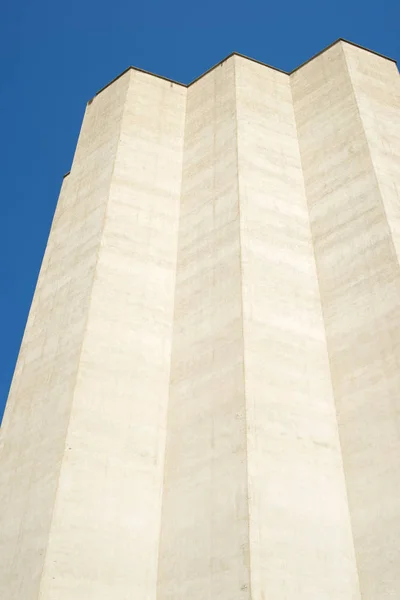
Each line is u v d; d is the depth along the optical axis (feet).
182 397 51.08
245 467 42.24
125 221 61.67
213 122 70.28
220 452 44.83
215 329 52.11
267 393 46.73
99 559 43.16
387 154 61.87
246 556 38.68
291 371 49.26
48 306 60.23
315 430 47.14
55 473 45.65
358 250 55.67
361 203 58.03
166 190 66.59
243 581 38.04
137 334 54.85
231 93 70.33
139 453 48.65
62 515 43.70
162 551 44.68
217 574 39.88
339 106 67.51
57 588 40.98
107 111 74.90
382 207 55.77
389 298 50.75
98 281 56.24
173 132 72.84
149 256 60.39
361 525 43.68
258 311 51.19
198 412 48.80
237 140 64.18
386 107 67.97
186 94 78.13
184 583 41.73
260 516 40.55
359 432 47.11
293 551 40.34
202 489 44.52
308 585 39.55
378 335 49.90
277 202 61.11
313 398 48.88
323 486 44.62
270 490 42.06
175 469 47.65
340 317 53.57
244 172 61.31
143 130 70.90
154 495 47.29
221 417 46.47
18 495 47.78
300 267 57.16
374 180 58.08
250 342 48.70
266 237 57.26
